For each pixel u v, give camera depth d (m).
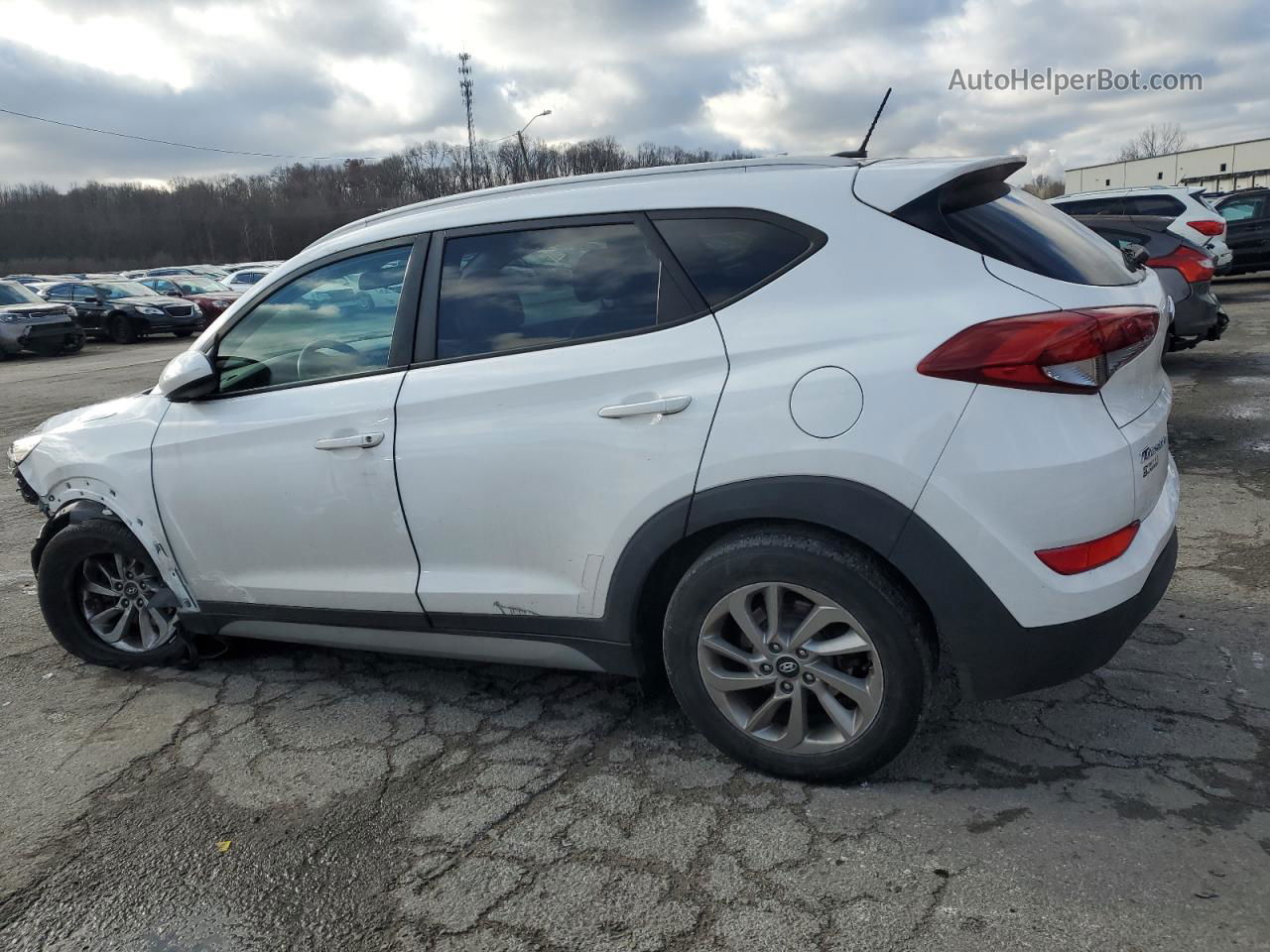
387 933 2.21
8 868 2.54
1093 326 2.30
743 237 2.62
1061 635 2.34
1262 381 8.00
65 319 20.39
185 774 2.97
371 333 3.09
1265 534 4.46
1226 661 3.23
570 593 2.80
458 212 3.03
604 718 3.15
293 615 3.34
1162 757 2.70
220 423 3.29
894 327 2.38
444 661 3.70
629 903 2.25
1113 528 2.36
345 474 3.03
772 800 2.62
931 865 2.30
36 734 3.29
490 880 2.37
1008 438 2.28
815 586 2.46
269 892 2.38
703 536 2.68
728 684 2.66
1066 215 3.03
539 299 2.84
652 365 2.60
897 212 2.50
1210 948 1.98
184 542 3.44
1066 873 2.24
